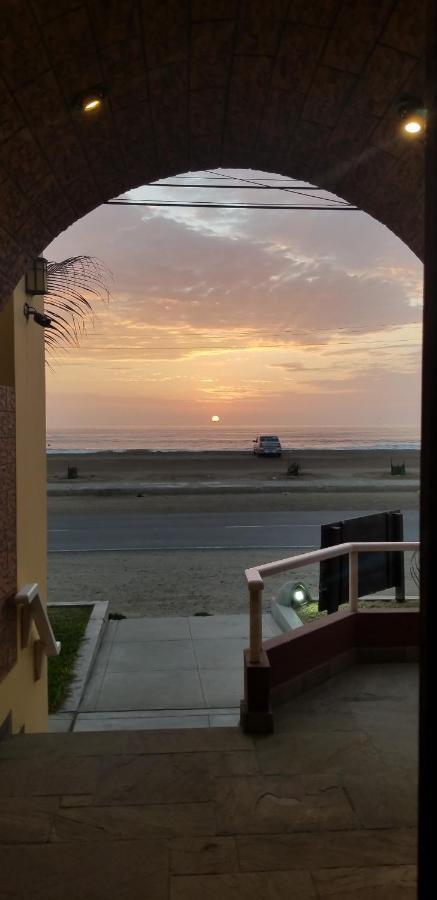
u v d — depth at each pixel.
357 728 4.11
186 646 7.66
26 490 5.12
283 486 26.12
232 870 2.68
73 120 3.42
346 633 5.15
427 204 1.41
